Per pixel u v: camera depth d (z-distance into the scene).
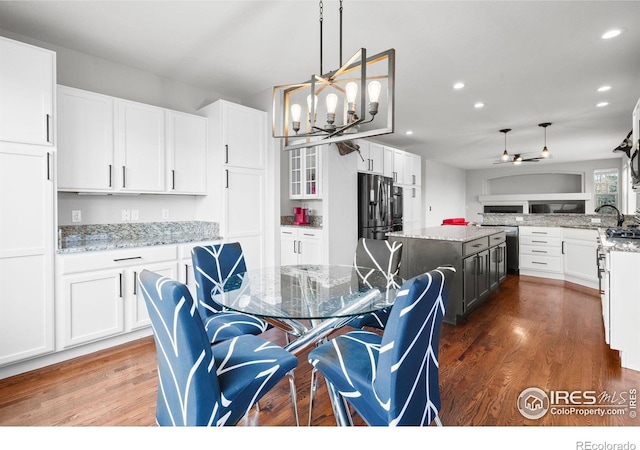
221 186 3.34
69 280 2.39
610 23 2.43
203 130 3.46
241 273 2.39
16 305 2.18
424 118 4.84
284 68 3.22
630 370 2.24
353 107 1.76
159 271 2.86
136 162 2.95
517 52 2.87
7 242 2.15
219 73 3.34
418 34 2.58
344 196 4.19
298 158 4.36
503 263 4.48
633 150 3.33
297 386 2.09
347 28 2.50
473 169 10.55
